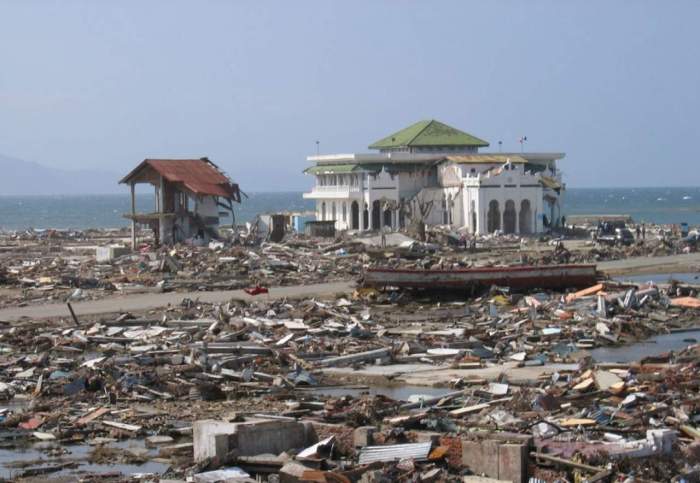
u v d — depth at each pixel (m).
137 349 60.91
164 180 134.88
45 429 43.00
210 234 136.50
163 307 81.06
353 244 126.12
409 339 63.81
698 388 45.62
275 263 108.50
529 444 34.44
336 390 50.66
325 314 74.19
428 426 38.91
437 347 61.19
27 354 60.16
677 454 34.03
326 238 143.62
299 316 73.19
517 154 174.75
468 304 83.88
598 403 43.31
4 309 82.12
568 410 41.84
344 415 41.16
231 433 36.16
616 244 138.00
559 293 87.88
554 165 178.00
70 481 35.16
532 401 43.06
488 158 167.00
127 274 103.69
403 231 144.62
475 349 60.12
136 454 38.59
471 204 159.38
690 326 71.06
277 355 57.78
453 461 34.59
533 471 33.16
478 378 51.84
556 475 32.69
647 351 61.34
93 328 68.31
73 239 174.88
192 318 74.06
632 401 42.34
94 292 92.38
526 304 80.12
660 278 103.50
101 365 54.28
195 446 37.25
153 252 122.12
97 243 161.00
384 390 50.50
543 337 64.81
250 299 84.50
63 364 56.06
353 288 91.94
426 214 166.25
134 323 70.81
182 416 44.72
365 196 168.00
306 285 96.56
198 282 96.62
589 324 69.00
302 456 35.53
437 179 170.88
